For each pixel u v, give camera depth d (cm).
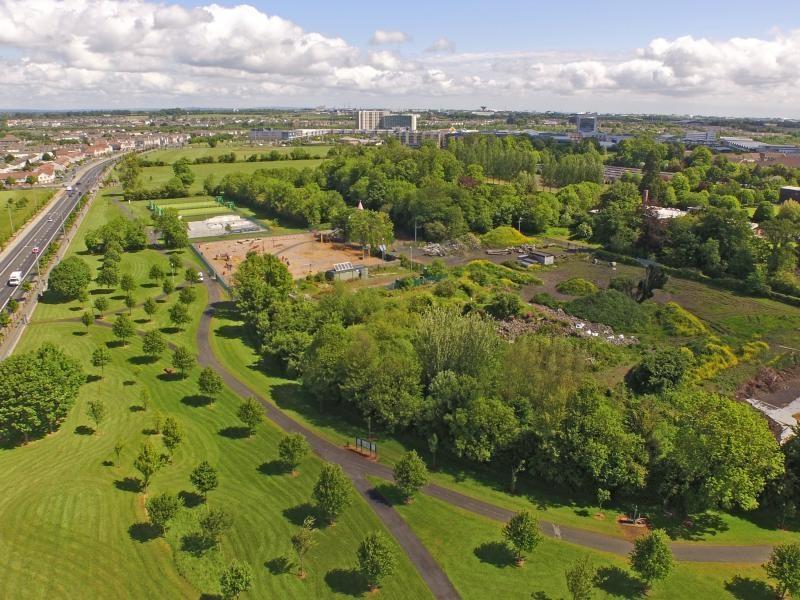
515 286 17425
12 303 13700
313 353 10100
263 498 7444
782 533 7088
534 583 6138
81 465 7875
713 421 6988
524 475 8181
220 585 5872
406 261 19400
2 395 8112
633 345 13062
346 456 8519
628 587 6103
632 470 7306
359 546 6525
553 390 8262
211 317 14212
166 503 6494
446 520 7131
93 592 5775
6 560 6084
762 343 13050
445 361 9388
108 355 10594
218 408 9775
